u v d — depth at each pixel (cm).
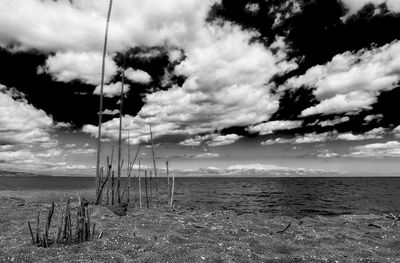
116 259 1305
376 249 1695
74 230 1884
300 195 7450
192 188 11788
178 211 3459
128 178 3825
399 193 8025
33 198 4972
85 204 1667
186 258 1352
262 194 7938
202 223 2431
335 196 6988
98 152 3603
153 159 4456
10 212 2777
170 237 1762
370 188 11194
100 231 1894
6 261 1255
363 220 2848
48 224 1502
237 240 1786
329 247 1706
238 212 3803
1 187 9662
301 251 1589
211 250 1509
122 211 3019
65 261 1269
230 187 13012
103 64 3912
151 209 3484
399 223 2669
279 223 2528
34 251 1391
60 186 11112
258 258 1417
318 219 2903
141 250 1465
